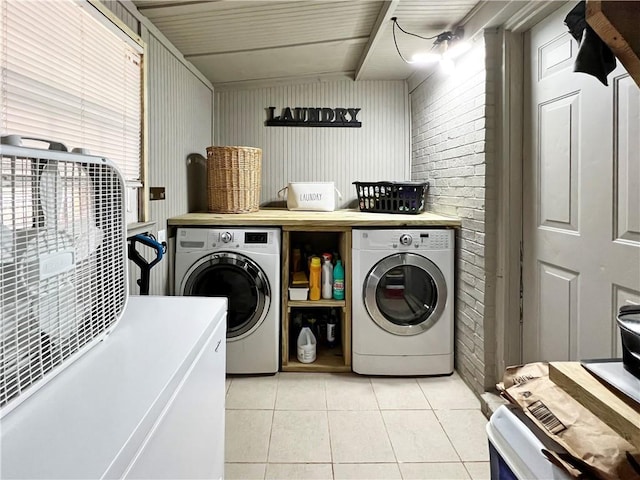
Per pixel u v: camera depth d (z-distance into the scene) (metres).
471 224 2.41
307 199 3.17
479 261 2.30
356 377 2.63
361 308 2.62
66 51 1.43
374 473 1.73
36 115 1.28
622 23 0.56
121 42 1.84
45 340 0.77
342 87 3.64
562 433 0.78
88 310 0.92
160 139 2.41
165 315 1.19
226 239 2.59
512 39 2.11
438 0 2.08
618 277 1.54
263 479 1.69
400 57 2.95
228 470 1.74
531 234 2.08
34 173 0.75
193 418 0.96
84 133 1.56
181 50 2.71
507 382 1.00
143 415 0.68
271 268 2.60
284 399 2.34
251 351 2.61
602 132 1.59
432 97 3.08
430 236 2.60
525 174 2.12
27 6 1.23
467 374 2.51
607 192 1.58
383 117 3.65
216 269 2.65
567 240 1.81
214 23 2.32
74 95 1.49
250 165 3.02
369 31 2.58
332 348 3.00
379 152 3.67
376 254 2.60
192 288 2.61
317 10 2.24
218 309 1.25
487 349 2.25
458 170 2.60
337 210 3.44
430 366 2.63
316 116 3.64
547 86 1.93
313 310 3.24
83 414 0.68
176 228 2.64
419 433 2.01
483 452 1.86
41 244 0.76
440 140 2.92
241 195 2.98
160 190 2.38
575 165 1.75
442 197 2.90
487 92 2.19
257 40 2.61
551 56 1.90
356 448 1.89
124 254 1.10
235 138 3.65
